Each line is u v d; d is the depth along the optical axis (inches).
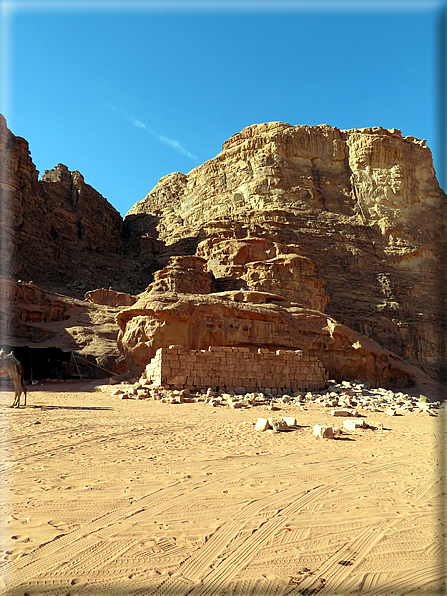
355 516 248.8
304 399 992.2
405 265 3673.7
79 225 3796.8
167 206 4611.2
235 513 248.8
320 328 1391.5
